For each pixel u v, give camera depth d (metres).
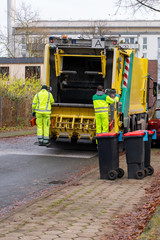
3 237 4.83
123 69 13.80
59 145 14.27
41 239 4.75
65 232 5.03
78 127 13.32
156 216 5.36
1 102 22.39
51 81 13.48
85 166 11.05
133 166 8.84
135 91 15.59
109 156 8.73
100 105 12.62
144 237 4.56
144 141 9.30
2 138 18.17
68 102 14.26
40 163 11.43
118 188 7.82
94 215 5.84
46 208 6.24
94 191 7.54
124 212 6.01
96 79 13.91
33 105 13.28
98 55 12.99
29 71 41.72
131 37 84.75
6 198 7.32
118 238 4.80
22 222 5.47
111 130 12.79
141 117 17.80
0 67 42.38
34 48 61.47
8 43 58.00
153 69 59.53
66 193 7.36
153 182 8.43
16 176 9.48
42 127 13.47
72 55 13.23
